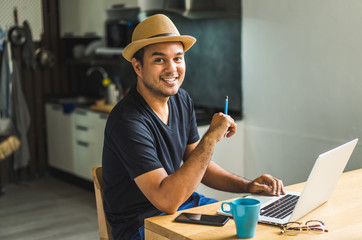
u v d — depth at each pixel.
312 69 3.06
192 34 3.99
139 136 1.62
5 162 4.84
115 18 4.30
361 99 2.78
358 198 1.68
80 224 3.61
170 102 1.85
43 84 5.12
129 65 4.72
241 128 3.67
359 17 2.73
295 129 3.24
